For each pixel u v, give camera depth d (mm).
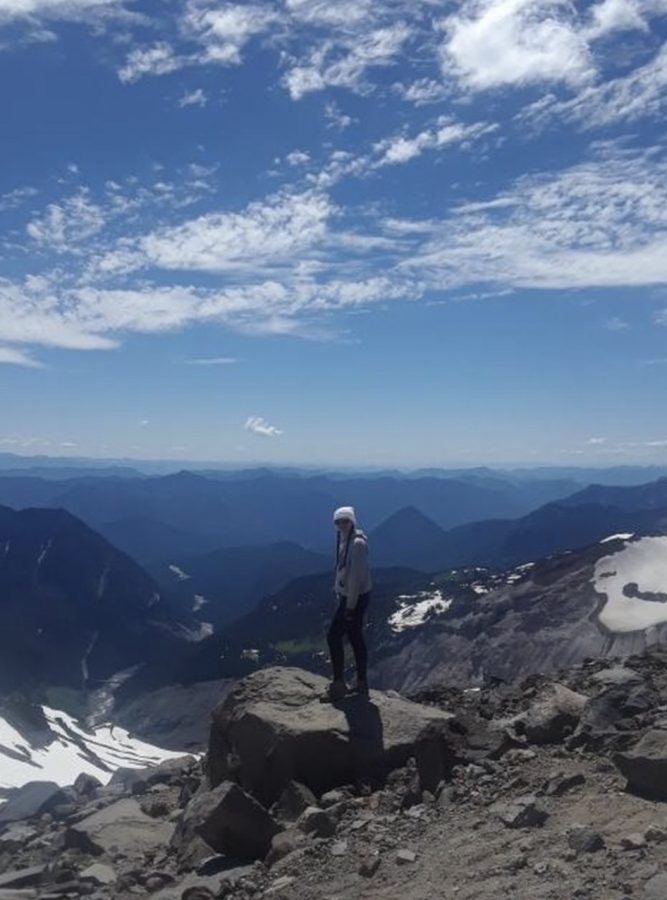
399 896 9023
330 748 13508
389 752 13461
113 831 14680
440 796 11711
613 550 162000
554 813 10242
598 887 8055
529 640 137375
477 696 18109
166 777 20719
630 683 14984
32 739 174750
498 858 9344
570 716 13508
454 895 8664
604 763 11406
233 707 15031
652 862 8328
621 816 9703
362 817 11773
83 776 23891
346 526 15109
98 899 11375
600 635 128750
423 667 148125
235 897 10320
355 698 14773
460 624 156875
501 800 11141
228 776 14438
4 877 13406
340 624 15086
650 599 137000
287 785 13289
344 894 9453
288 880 10281
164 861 12547
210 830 11977
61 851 14906
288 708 14578
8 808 22344
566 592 148500
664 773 10039
